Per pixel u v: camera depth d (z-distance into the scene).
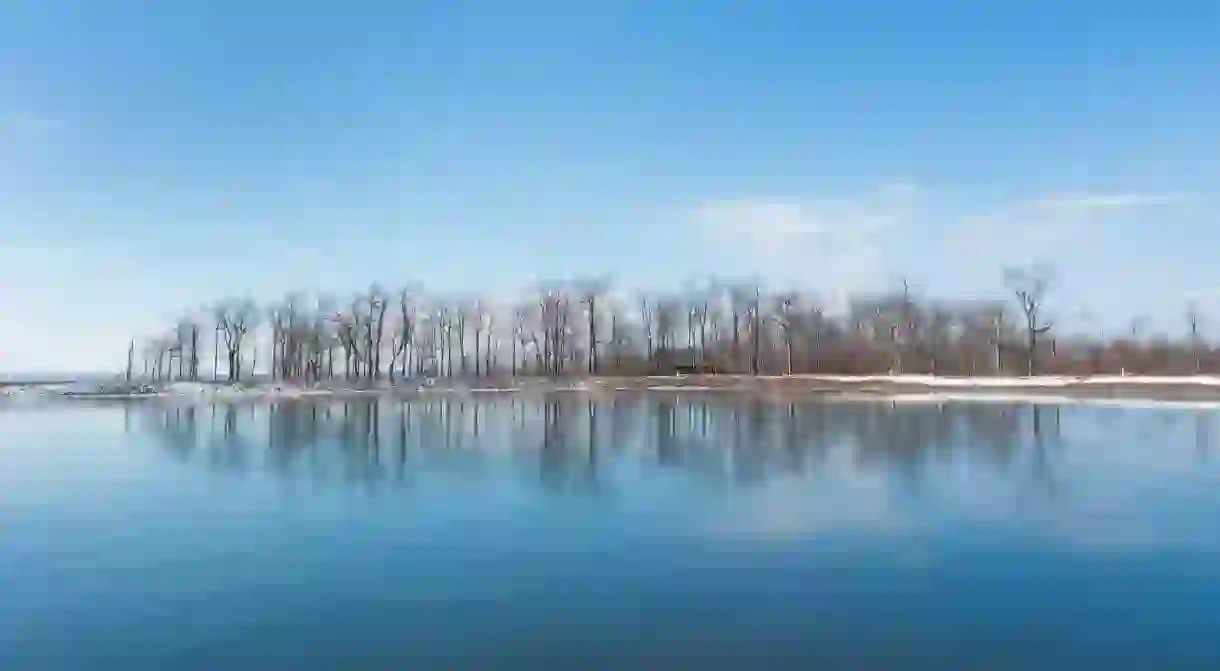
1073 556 15.62
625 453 30.94
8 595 13.73
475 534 17.77
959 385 74.00
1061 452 30.03
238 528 18.55
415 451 32.22
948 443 33.12
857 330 103.44
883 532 17.64
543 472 26.31
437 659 10.91
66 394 81.44
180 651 11.34
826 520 18.84
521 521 19.02
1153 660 10.73
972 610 12.65
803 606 12.84
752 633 11.74
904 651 11.05
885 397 68.38
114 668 10.79
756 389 82.75
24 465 28.83
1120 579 14.15
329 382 94.19
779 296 100.75
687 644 11.35
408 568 15.18
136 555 16.27
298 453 31.89
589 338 102.19
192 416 53.88
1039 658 10.82
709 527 18.23
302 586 14.15
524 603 13.11
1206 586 13.74
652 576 14.53
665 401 67.12
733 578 14.37
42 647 11.52
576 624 12.15
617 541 17.05
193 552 16.45
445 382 92.38
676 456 29.89
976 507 20.14
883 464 27.39
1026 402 59.28
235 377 99.00
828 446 32.56
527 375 102.44
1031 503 20.61
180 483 24.73
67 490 23.59
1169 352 101.00
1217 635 11.56
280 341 99.25
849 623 12.10
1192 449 30.58
